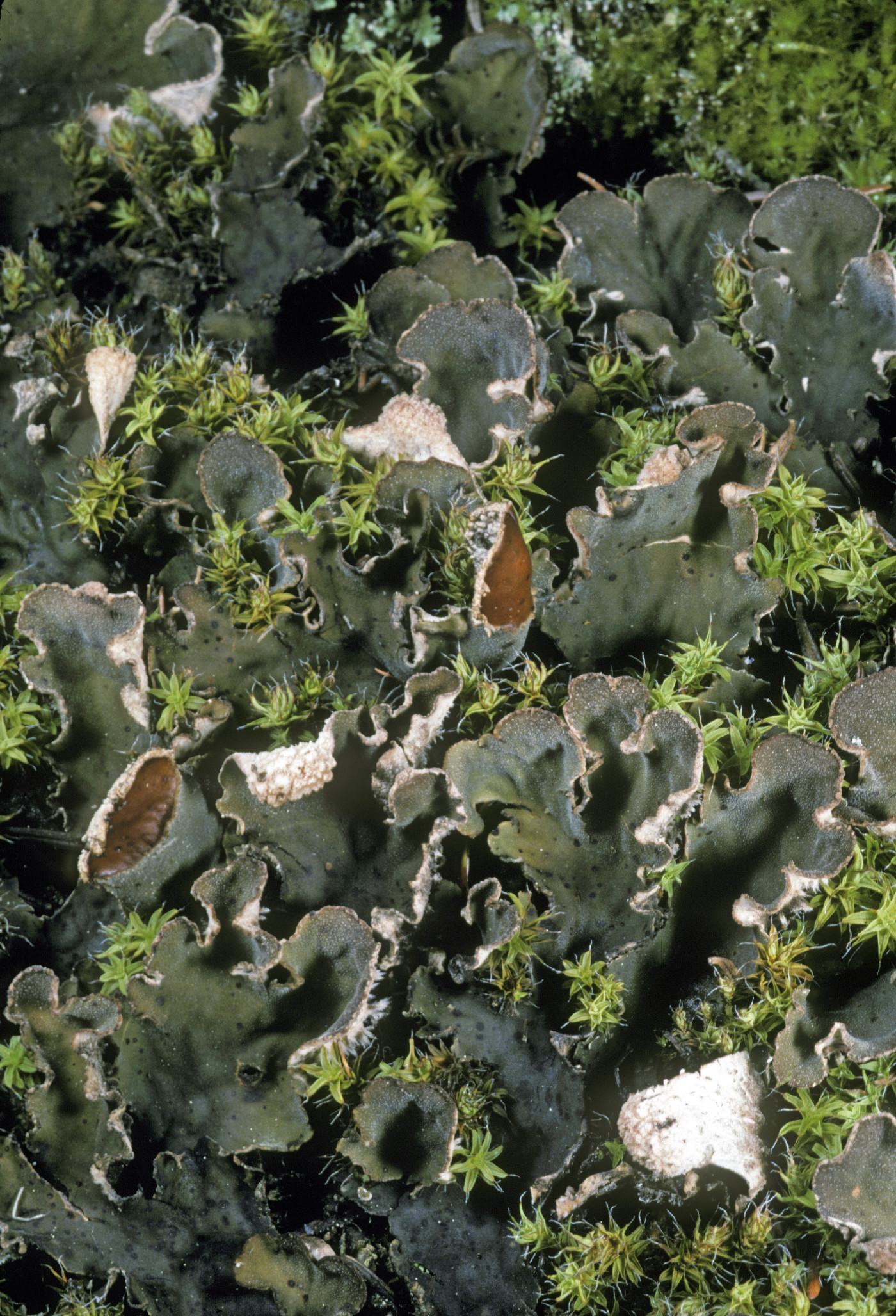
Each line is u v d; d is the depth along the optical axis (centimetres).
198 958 39
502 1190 39
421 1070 40
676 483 40
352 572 40
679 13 42
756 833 40
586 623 40
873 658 41
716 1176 39
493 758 40
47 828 41
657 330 41
